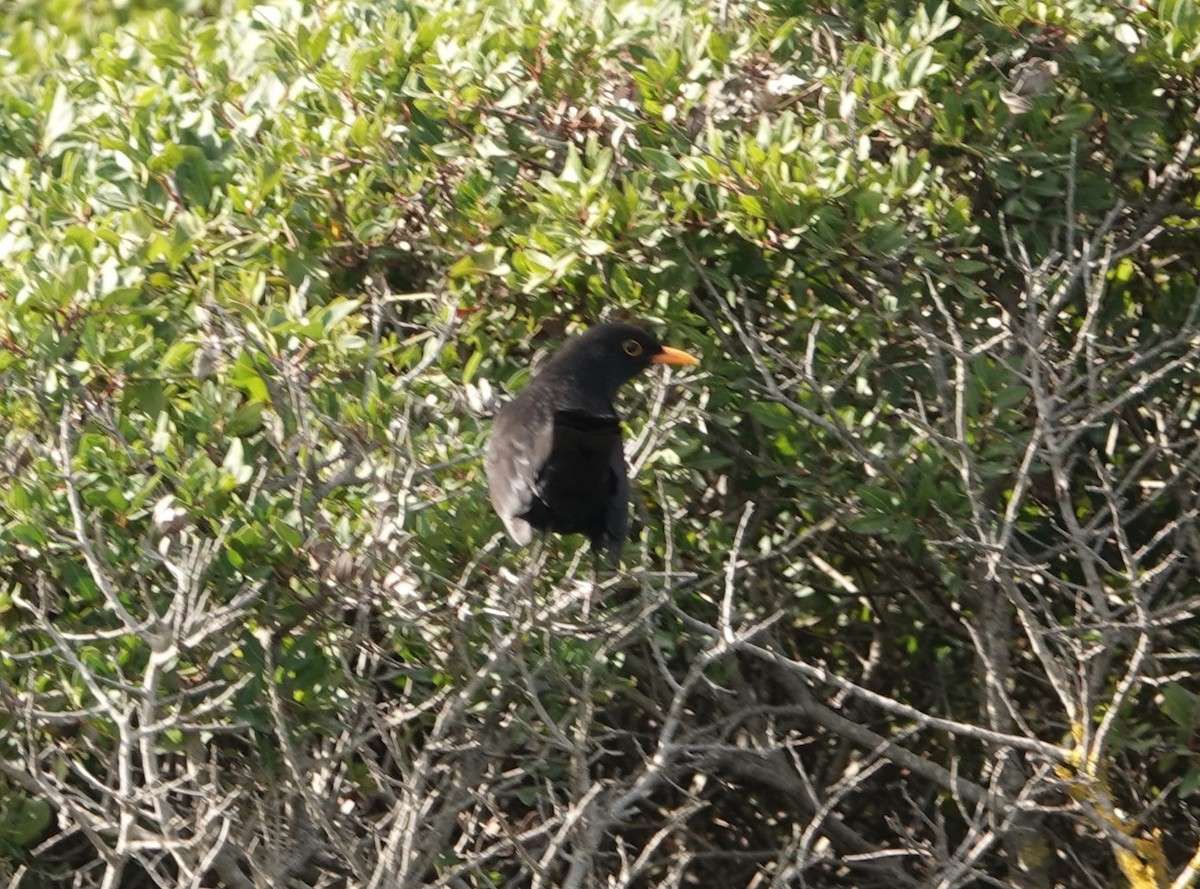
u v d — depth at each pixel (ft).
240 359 37.60
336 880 38.52
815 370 43.14
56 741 37.19
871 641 49.24
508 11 45.98
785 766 43.96
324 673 35.94
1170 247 47.26
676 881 36.50
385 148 43.70
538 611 34.96
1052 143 42.75
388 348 39.96
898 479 40.22
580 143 44.32
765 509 45.27
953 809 48.55
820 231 39.99
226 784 37.86
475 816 37.27
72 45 59.31
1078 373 44.24
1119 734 39.29
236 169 44.47
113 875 30.48
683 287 41.93
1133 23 43.14
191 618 31.37
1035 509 45.85
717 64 43.86
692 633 42.86
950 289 44.04
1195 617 46.42
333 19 47.39
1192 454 41.34
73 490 32.19
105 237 40.78
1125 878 44.06
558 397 38.63
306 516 35.94
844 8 45.85
